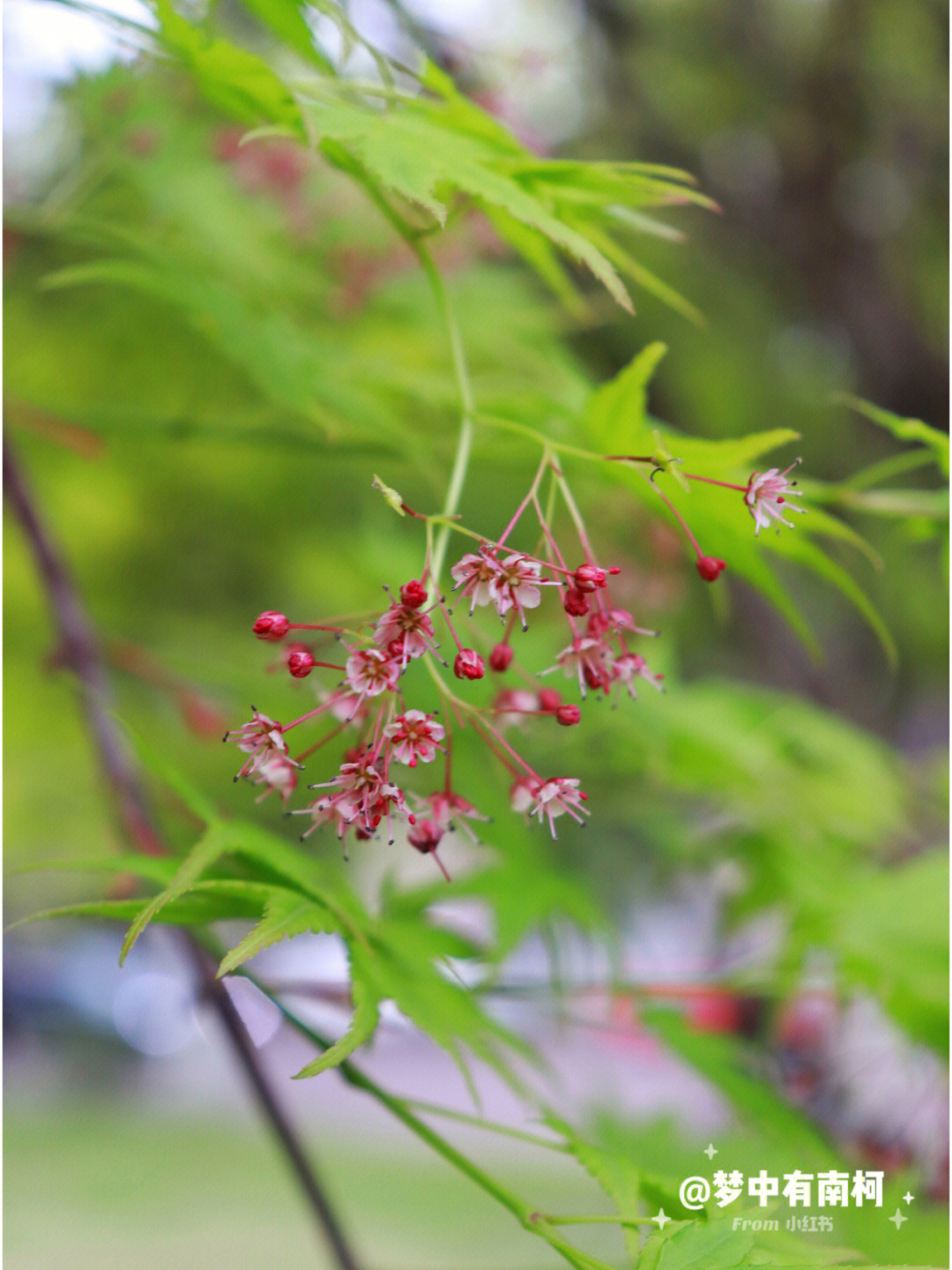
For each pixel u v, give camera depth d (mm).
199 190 669
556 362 711
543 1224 508
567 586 521
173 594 1038
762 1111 585
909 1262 578
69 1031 2760
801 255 1207
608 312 876
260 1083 572
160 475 953
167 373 784
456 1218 1690
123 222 699
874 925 621
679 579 750
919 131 1184
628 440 563
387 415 621
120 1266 1599
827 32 1159
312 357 615
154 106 666
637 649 736
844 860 662
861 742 720
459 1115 521
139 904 515
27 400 639
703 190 1172
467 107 548
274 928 508
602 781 686
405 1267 1533
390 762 514
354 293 741
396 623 509
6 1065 2711
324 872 558
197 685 649
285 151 715
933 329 1236
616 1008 610
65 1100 2605
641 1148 596
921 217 1218
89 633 623
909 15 1142
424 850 525
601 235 560
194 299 604
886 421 572
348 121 532
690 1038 599
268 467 946
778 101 1172
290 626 514
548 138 1016
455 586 513
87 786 946
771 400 1228
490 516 865
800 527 548
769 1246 508
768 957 629
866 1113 632
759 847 650
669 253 1150
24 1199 1898
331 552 979
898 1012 607
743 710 700
